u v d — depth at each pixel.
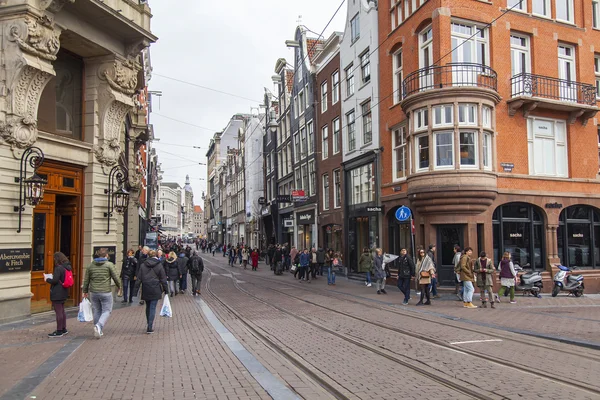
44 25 12.09
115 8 14.65
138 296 17.50
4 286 11.35
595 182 20.16
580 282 17.11
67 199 14.62
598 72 21.22
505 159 18.27
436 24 17.70
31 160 12.05
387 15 21.77
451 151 17.38
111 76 15.16
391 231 21.64
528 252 18.72
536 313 12.49
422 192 17.45
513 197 18.27
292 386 6.14
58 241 14.50
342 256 26.55
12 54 11.59
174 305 15.02
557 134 19.73
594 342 8.49
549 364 7.19
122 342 9.01
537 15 19.42
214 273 30.86
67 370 6.91
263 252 45.91
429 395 5.75
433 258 16.89
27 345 8.72
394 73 21.38
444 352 8.04
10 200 11.59
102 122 15.19
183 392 5.83
